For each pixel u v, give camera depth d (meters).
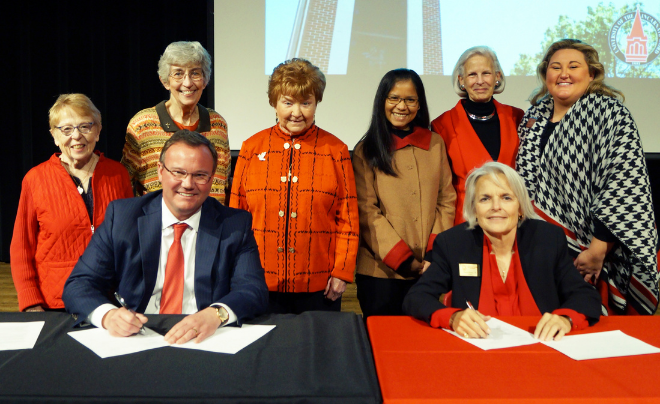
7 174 4.96
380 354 1.17
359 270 2.05
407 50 4.19
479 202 1.60
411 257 1.93
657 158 4.09
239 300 1.37
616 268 1.93
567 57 1.97
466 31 4.12
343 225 1.93
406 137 2.04
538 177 2.06
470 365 1.10
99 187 1.86
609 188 1.84
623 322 1.43
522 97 4.11
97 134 1.86
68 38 4.73
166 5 4.63
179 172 1.40
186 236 1.54
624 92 4.05
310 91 1.81
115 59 4.75
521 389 0.98
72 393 0.95
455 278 1.64
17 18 4.74
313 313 1.46
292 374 1.04
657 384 1.01
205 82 2.10
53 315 1.40
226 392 0.95
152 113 2.10
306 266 1.87
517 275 1.61
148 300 1.51
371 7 4.19
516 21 4.07
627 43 4.01
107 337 1.23
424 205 2.02
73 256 1.81
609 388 0.99
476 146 2.19
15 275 1.78
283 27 4.27
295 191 1.87
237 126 4.39
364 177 2.05
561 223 2.00
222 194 2.15
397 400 0.93
